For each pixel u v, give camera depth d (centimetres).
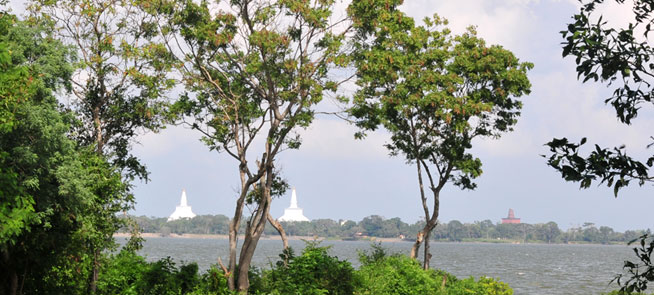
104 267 3406
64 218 2856
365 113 4144
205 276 3659
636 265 954
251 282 3731
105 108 3797
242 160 3747
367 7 3594
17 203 2167
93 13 3559
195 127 3962
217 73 3969
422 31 4941
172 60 3697
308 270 3800
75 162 2744
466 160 5094
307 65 3541
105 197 3177
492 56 4850
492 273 12062
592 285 9175
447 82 4725
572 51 996
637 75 975
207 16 3594
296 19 3528
